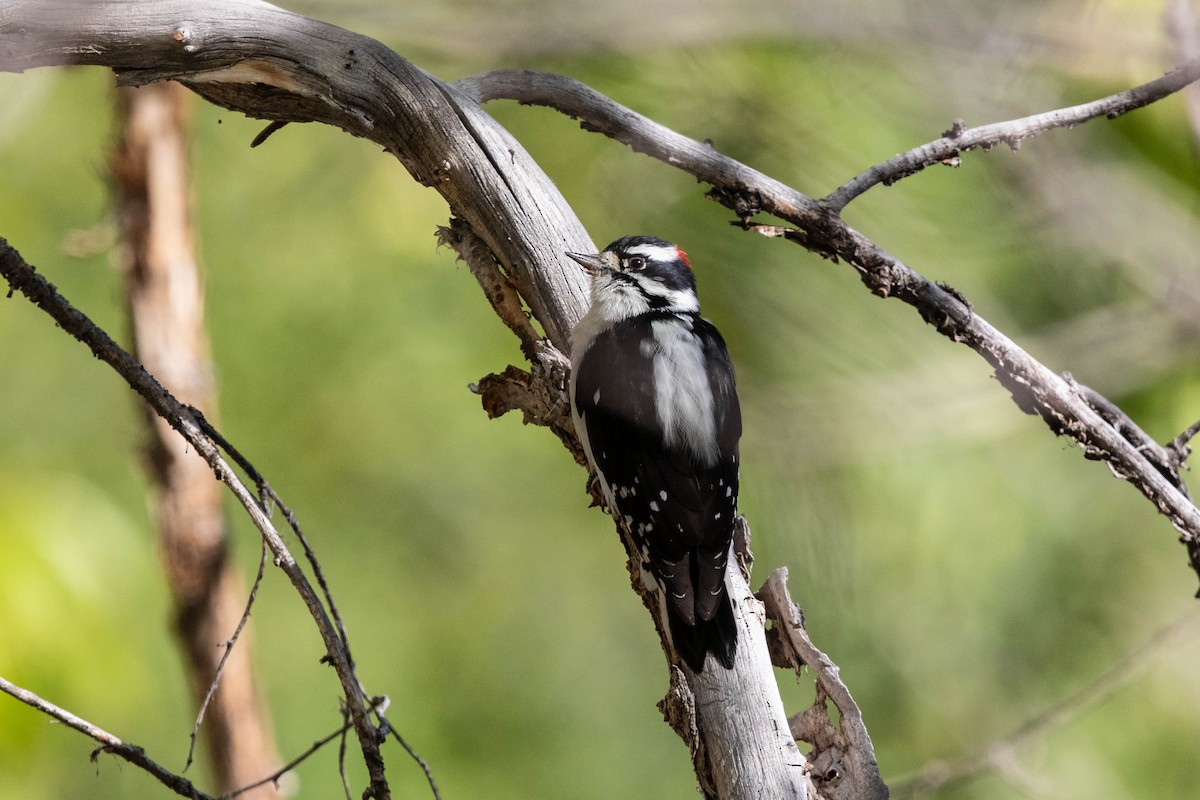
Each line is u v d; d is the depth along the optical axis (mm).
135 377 6047
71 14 6492
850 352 9945
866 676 11594
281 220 14930
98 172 11227
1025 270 10219
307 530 14969
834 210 7305
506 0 9547
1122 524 11906
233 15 6883
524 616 15297
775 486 9703
